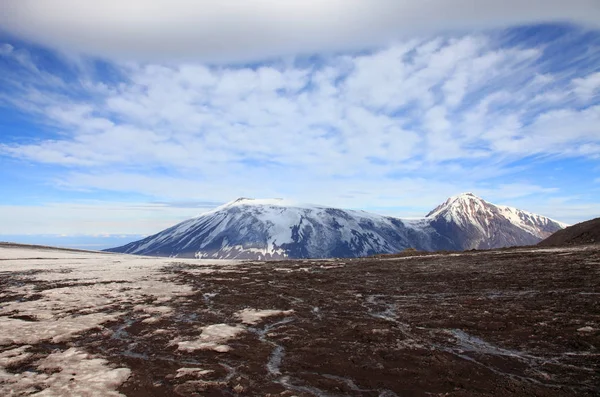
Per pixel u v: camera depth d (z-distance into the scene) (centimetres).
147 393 893
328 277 3091
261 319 1636
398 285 2516
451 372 998
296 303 2006
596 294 1766
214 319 1639
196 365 1080
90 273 3616
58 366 1066
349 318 1636
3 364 1084
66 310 1817
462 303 1805
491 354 1123
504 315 1517
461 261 3734
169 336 1373
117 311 1802
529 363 1041
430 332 1370
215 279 3064
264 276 3262
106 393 888
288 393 892
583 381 910
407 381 959
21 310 1820
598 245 4022
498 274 2612
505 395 861
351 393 899
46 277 3250
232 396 882
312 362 1104
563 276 2289
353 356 1145
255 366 1075
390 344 1251
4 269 4041
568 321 1372
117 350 1222
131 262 5388
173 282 2880
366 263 4347
